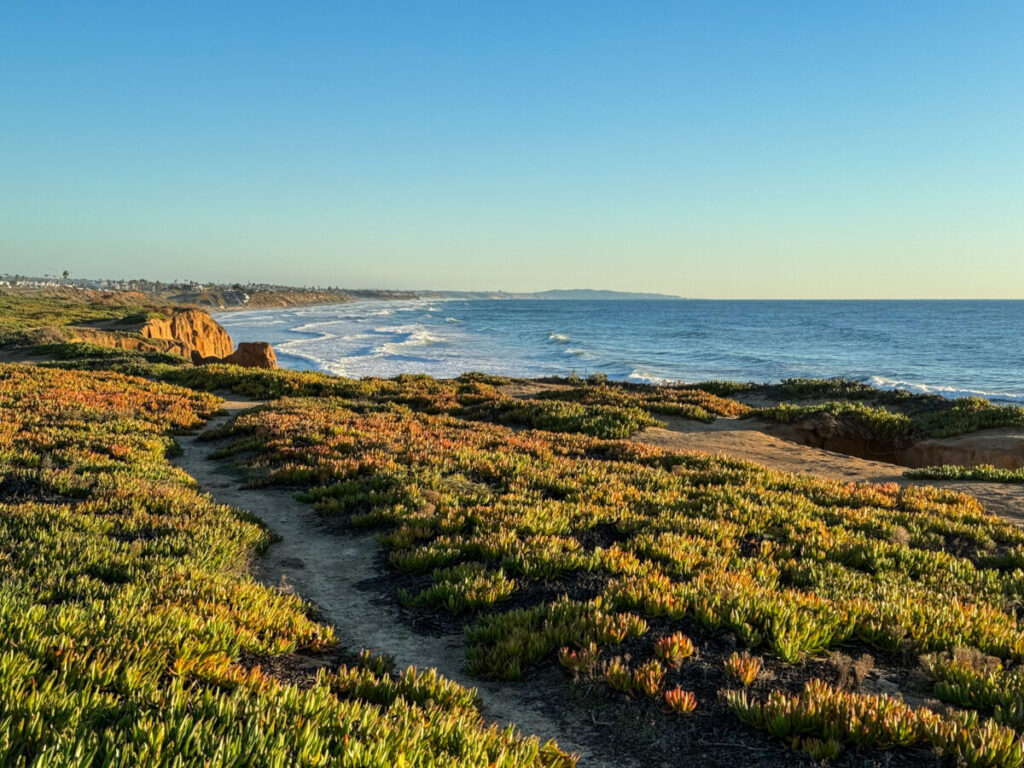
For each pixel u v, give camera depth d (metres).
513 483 13.23
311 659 6.12
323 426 19.25
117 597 6.27
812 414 26.38
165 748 3.57
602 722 5.18
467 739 4.27
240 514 11.16
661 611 6.89
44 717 3.75
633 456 17.88
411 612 7.69
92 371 31.91
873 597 7.91
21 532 8.41
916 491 14.80
